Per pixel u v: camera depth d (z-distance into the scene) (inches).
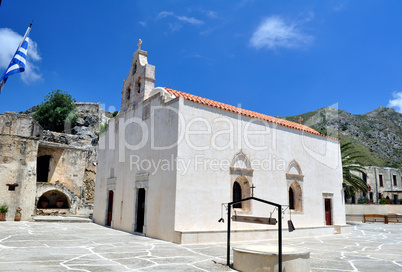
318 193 738.2
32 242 438.3
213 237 502.3
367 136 5022.1
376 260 381.7
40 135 1224.8
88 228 676.1
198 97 631.2
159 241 492.1
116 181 721.0
